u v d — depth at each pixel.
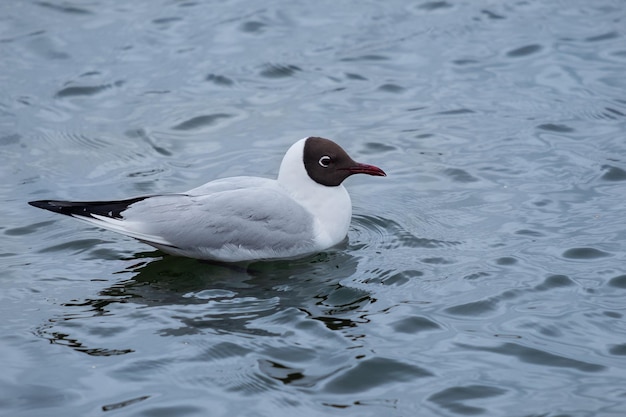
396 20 20.86
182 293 11.93
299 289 12.03
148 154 16.16
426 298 11.76
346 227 13.41
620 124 16.88
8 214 14.12
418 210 14.33
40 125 16.98
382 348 10.64
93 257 12.91
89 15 20.98
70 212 12.48
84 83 18.34
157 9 21.31
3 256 12.85
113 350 10.56
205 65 19.08
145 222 12.52
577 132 16.67
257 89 18.33
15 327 11.05
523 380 10.09
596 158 15.73
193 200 12.69
